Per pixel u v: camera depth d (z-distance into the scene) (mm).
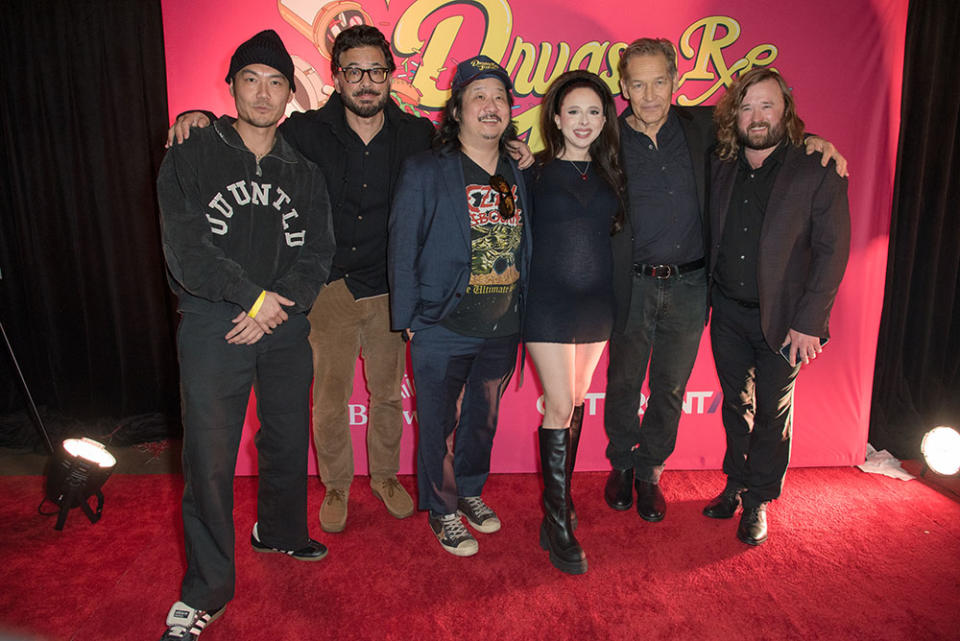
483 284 2180
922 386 3523
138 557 2367
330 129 2314
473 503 2592
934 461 2902
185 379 1855
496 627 1992
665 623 2008
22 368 3674
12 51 3271
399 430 2725
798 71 2805
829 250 2160
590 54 2805
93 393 3602
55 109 3340
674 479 3016
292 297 1944
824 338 2244
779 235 2191
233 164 1858
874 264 2949
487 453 2545
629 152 2359
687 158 2393
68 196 3443
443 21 2756
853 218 2906
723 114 2270
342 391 2551
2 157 3461
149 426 3512
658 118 2299
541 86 2834
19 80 3303
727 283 2375
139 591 2166
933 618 2023
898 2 2762
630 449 2713
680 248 2395
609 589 2180
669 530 2553
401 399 2689
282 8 2699
